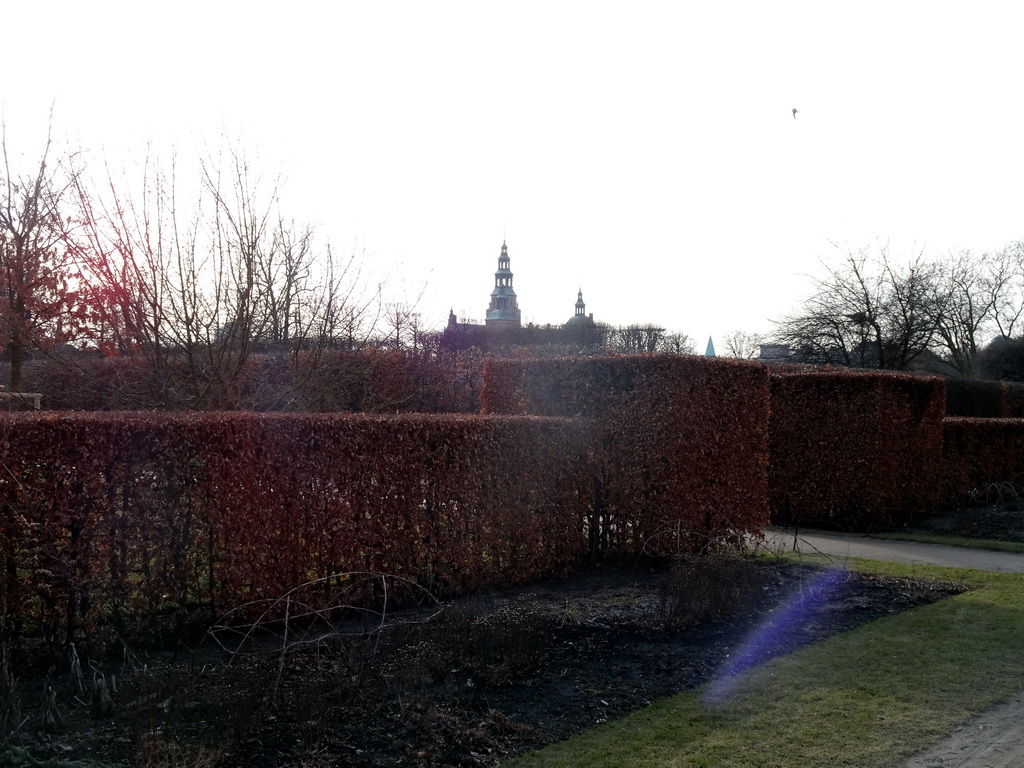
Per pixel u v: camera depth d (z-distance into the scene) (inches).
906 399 605.3
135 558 239.1
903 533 566.3
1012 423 753.0
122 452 235.3
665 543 403.2
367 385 652.7
